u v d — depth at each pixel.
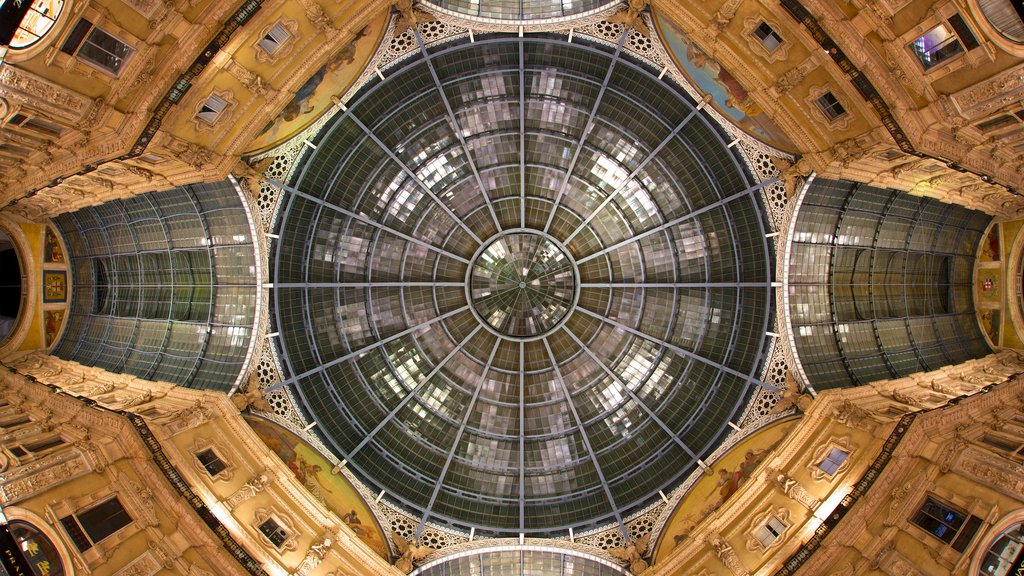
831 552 20.33
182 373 28.05
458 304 32.53
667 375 30.92
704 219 29.14
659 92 26.98
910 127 19.67
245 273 27.64
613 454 30.88
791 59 21.58
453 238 32.12
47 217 27.88
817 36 19.97
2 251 28.62
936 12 17.25
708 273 29.64
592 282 32.28
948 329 29.66
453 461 30.97
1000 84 17.11
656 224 30.55
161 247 28.91
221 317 28.23
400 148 29.08
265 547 22.30
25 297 28.42
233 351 27.77
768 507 23.86
